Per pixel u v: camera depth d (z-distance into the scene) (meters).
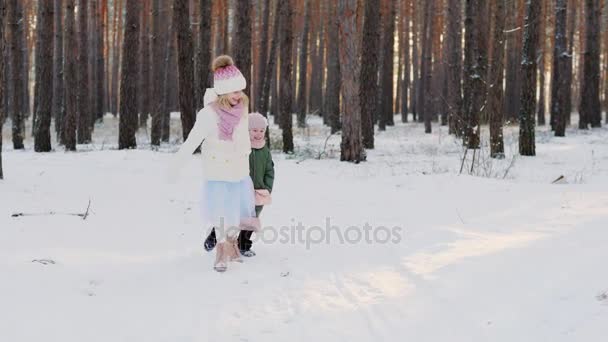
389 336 3.55
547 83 58.00
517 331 3.42
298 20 37.75
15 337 3.41
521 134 17.50
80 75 23.27
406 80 40.75
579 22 39.91
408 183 10.59
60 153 16.50
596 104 29.11
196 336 3.59
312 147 20.27
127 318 3.85
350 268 5.10
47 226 6.38
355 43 15.38
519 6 32.22
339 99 28.33
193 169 12.16
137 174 11.38
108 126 34.72
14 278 4.37
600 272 4.05
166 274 4.89
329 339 3.54
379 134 28.92
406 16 41.12
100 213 7.44
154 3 24.77
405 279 4.66
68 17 18.91
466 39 22.45
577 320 3.39
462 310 3.85
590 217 6.80
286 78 18.66
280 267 5.17
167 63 27.58
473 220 7.34
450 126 27.03
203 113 5.05
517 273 4.40
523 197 8.86
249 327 3.74
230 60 5.11
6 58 33.41
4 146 21.80
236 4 16.78
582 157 16.92
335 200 9.18
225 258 5.03
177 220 7.37
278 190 10.19
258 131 5.50
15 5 19.22
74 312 3.87
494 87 16.97
